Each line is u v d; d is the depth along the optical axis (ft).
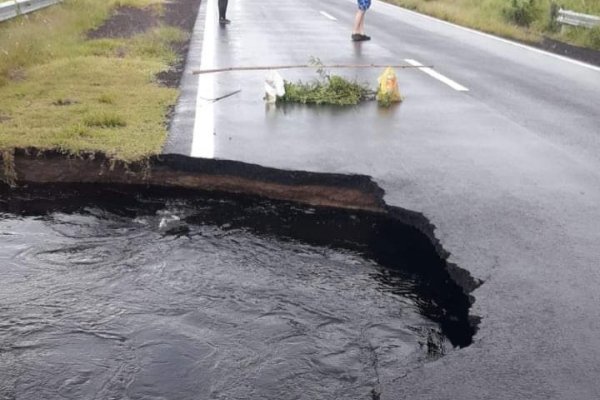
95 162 19.45
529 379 10.56
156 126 22.36
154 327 12.98
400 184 18.61
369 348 12.59
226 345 12.51
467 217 16.69
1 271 14.94
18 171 19.53
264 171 19.12
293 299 14.12
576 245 15.25
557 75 36.52
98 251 15.97
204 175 19.54
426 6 69.87
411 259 16.12
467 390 10.30
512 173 19.92
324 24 55.01
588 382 10.50
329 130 23.58
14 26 37.55
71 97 25.38
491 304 12.76
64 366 11.86
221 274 15.02
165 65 33.19
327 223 18.02
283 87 27.30
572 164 21.01
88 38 39.09
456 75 35.19
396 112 26.73
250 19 56.59
